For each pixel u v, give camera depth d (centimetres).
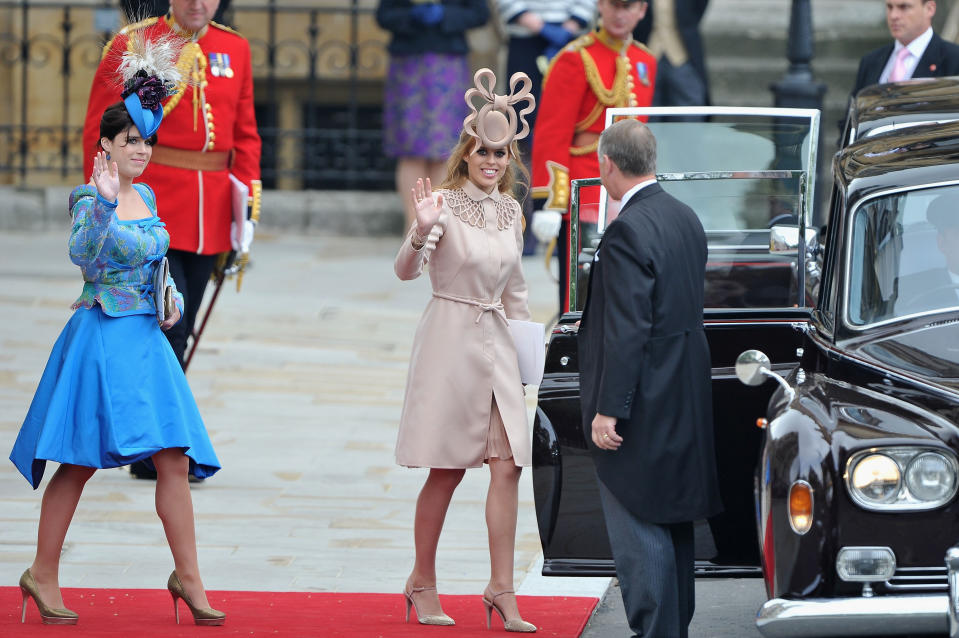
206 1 2783
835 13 5503
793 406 1762
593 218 2334
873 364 1823
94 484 2820
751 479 1988
